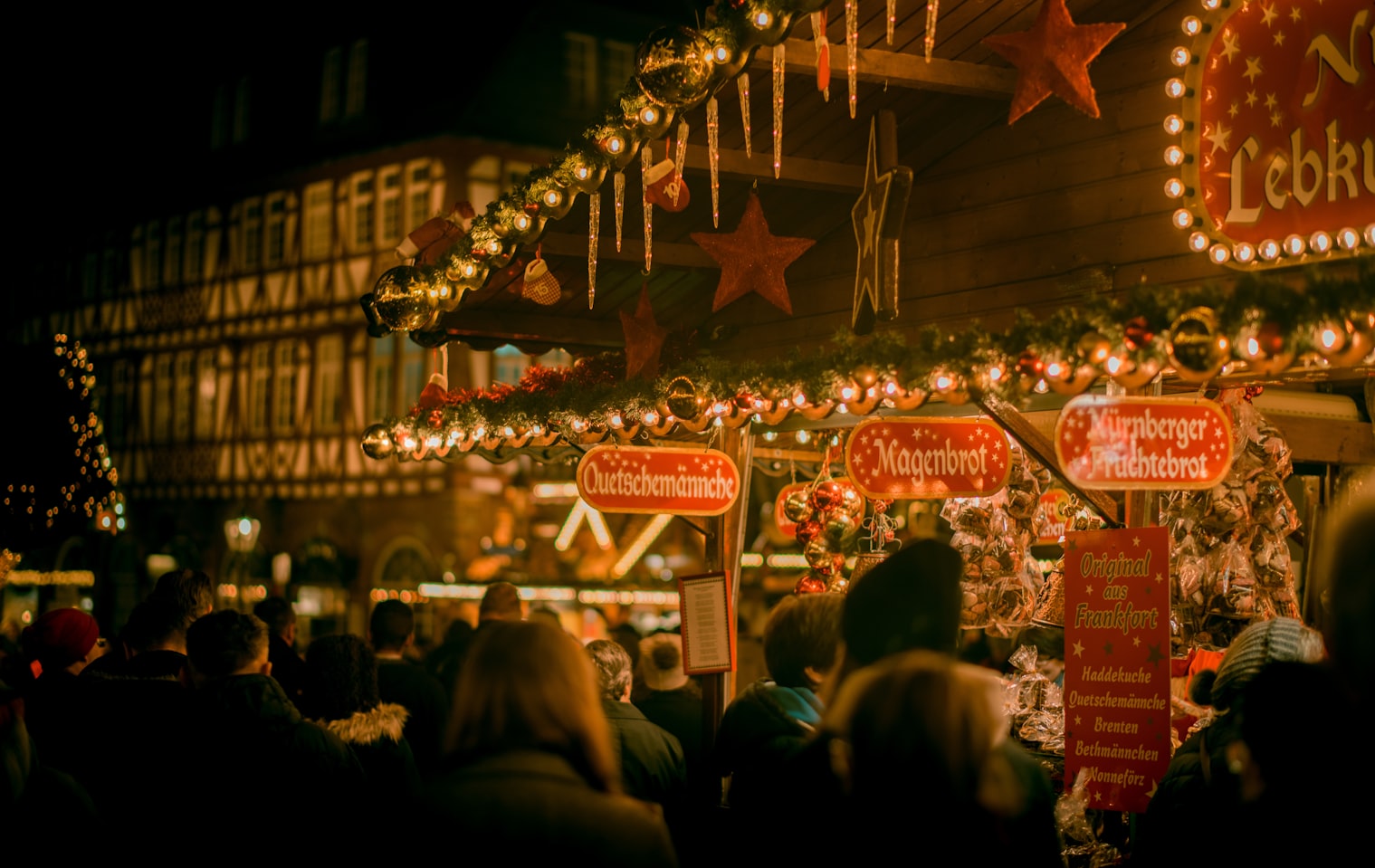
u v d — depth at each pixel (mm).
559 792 2311
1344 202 3787
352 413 22391
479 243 5289
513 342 6867
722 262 5098
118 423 27062
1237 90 4082
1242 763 2193
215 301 25000
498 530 21359
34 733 4367
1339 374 3949
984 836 2113
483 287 6312
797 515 5965
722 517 5637
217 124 25641
